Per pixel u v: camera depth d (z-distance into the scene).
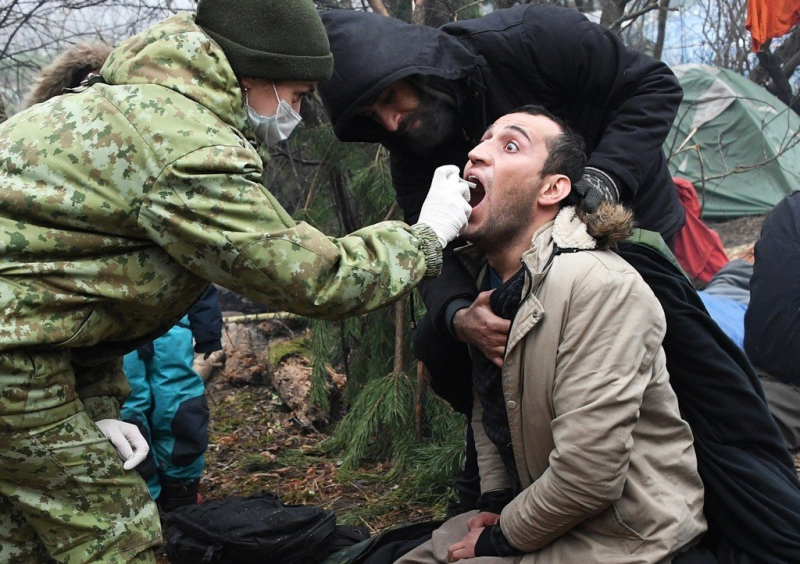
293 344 5.37
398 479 3.89
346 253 1.92
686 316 2.16
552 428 1.96
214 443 4.65
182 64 1.85
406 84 2.37
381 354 4.39
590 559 1.97
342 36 2.33
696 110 9.48
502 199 2.16
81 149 1.80
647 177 2.54
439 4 5.09
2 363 1.79
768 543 2.03
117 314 1.95
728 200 9.26
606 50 2.43
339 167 4.47
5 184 1.81
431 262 2.01
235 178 1.80
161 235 1.81
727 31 10.07
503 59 2.45
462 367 2.55
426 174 2.69
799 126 9.13
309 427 4.78
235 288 1.85
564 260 2.01
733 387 2.14
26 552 2.04
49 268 1.82
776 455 2.18
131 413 3.50
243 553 2.71
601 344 1.92
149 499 2.06
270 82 1.98
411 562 2.29
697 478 2.08
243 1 1.91
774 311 3.81
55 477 1.91
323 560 2.79
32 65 7.25
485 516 2.30
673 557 2.01
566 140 2.18
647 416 2.03
